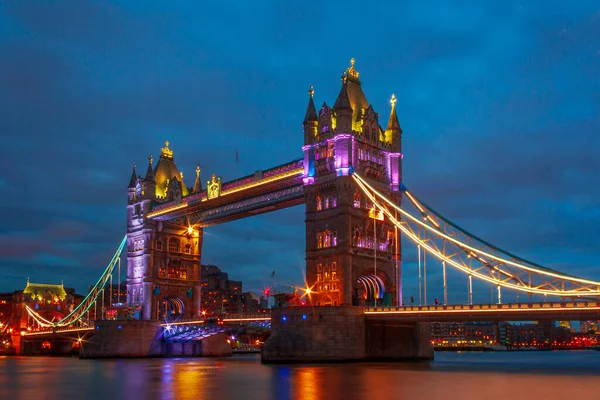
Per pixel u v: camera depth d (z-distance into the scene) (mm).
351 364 97500
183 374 90750
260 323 125875
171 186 162750
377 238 113375
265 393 62750
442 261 98312
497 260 91375
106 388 73000
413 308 96375
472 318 90438
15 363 140375
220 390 66875
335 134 111562
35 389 73562
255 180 127625
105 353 146875
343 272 106250
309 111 117625
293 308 102188
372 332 105250
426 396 58875
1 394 68625
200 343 161000
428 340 115938
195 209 148000
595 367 114500
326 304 108375
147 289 154750
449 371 88562
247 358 150875
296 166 119562
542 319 84125
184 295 161500
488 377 79438
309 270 111938
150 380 82250
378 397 58250
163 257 159375
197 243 165625
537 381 74688
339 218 108500
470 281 94750
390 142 119062
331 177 110812
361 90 119938
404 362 107500
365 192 109375
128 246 163125
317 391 63188
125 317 154625
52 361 147875
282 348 101938
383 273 113250
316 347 99375
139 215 161125
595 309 79062
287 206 130875
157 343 151625
